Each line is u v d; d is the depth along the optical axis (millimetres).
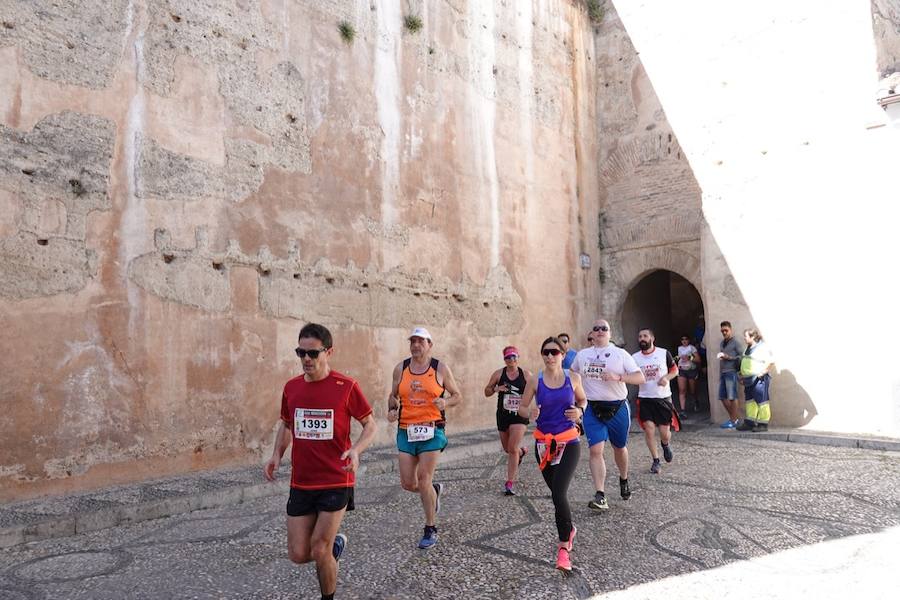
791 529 5410
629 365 6312
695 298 19438
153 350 7672
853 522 5566
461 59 12352
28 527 5508
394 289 10656
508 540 5258
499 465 8891
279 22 9375
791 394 11547
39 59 7008
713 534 5324
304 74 9641
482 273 12398
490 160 12805
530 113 13898
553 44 14656
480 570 4566
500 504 6520
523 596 4094
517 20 13766
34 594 4254
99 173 7387
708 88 13250
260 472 7980
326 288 9633
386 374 10414
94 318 7203
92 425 7082
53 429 6781
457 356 11773
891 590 4055
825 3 11609
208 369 8172
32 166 6867
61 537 5637
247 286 8680
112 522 5992
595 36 15984
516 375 7035
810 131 11680
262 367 8758
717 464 8383
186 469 7863
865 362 10805
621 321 15266
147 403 7562
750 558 4738
